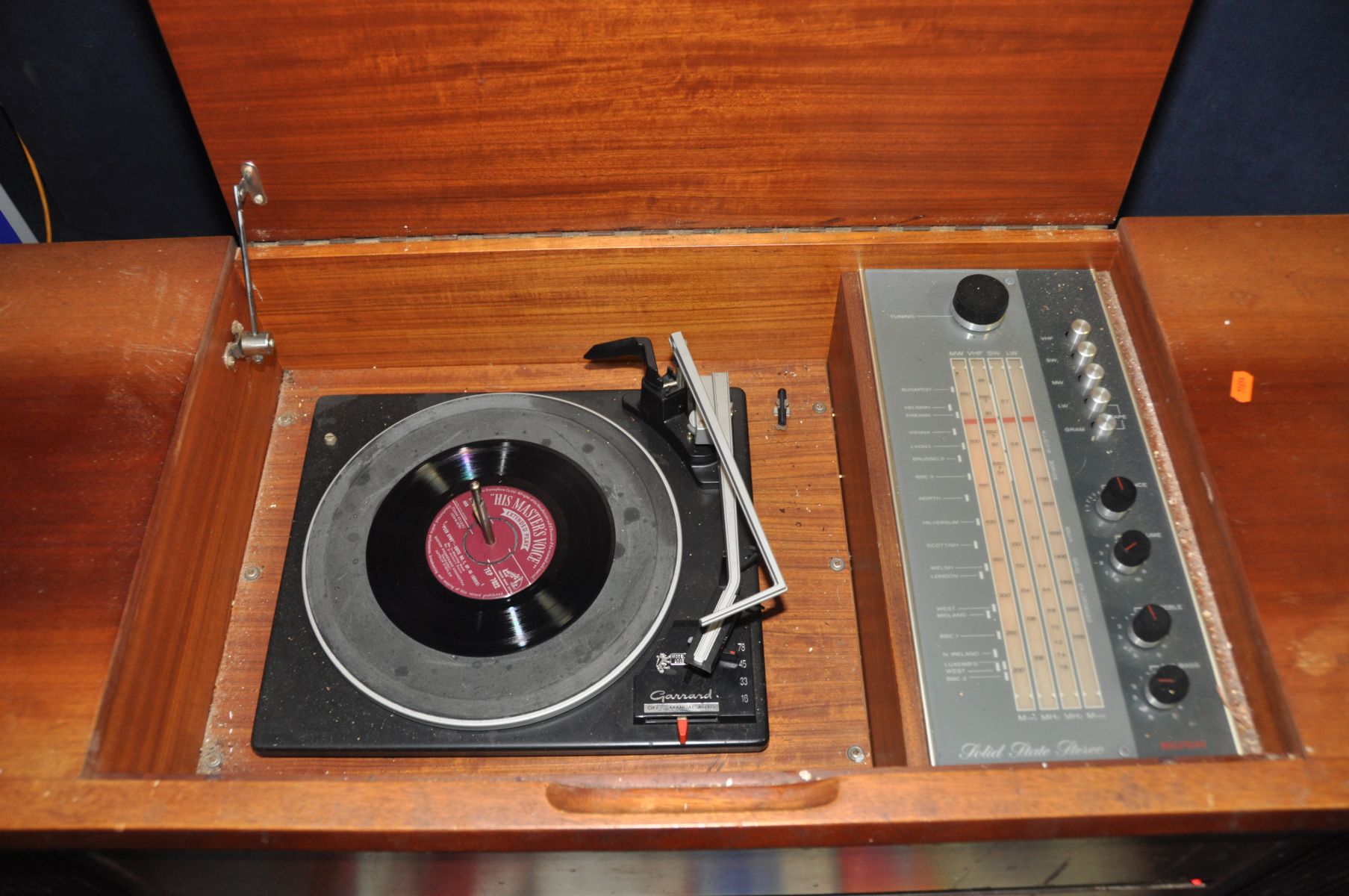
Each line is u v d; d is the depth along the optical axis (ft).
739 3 4.18
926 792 3.43
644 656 4.30
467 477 4.74
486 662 4.24
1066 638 4.00
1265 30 6.25
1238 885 4.34
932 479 4.35
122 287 4.64
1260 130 6.72
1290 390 4.33
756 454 5.12
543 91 4.42
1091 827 3.42
